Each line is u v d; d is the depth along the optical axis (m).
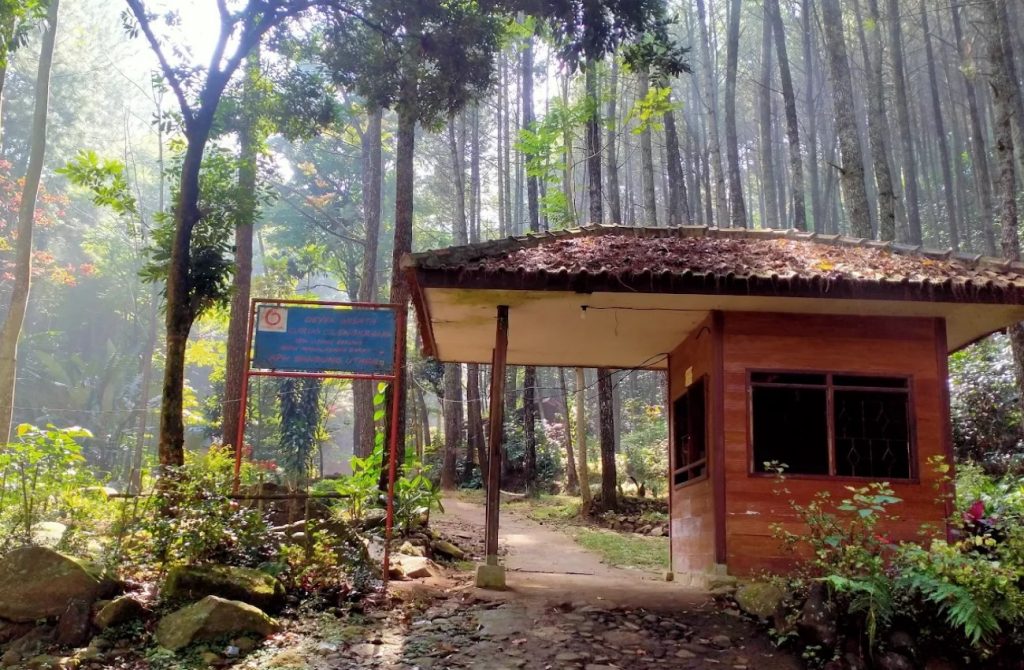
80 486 7.12
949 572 5.91
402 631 5.98
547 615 6.45
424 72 10.26
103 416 31.92
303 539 6.88
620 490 19.31
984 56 23.05
